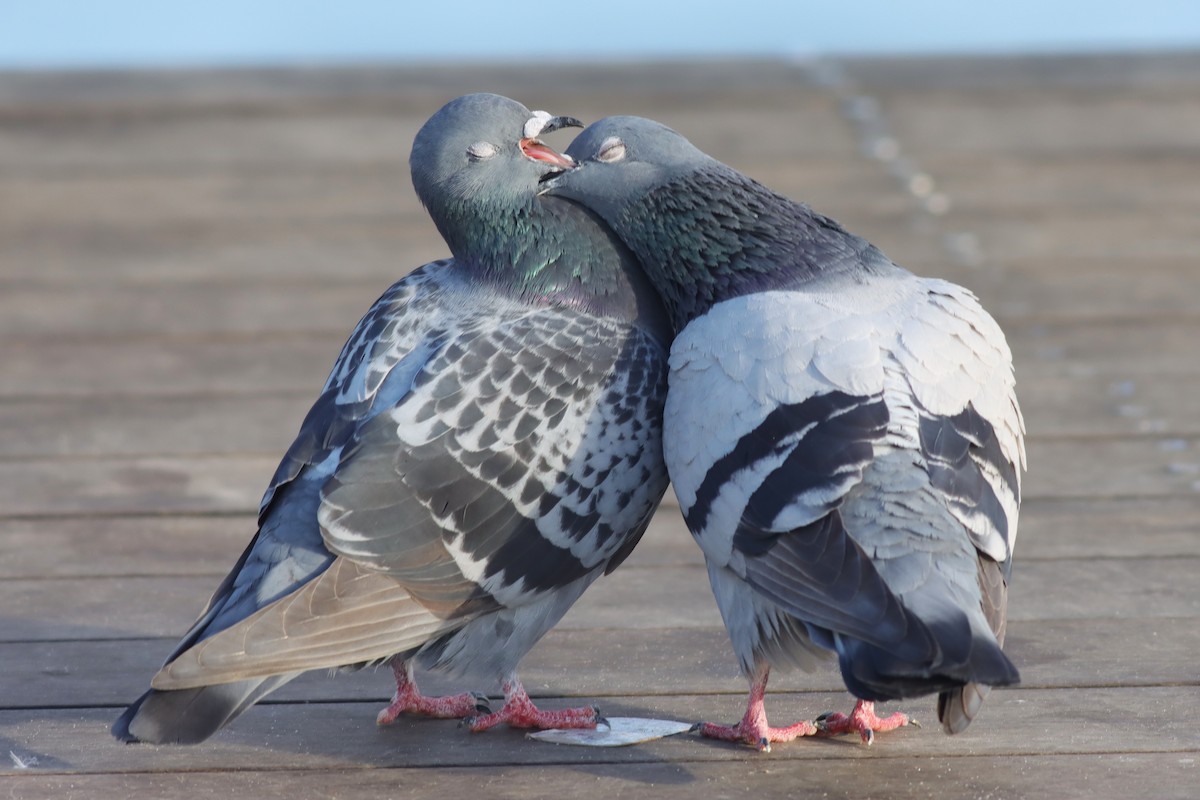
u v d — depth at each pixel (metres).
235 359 10.23
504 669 5.57
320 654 4.82
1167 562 7.13
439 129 6.13
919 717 5.68
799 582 4.73
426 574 5.16
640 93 15.42
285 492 5.42
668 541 7.64
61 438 8.95
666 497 8.33
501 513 5.34
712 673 6.10
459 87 15.89
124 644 6.34
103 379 9.89
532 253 6.05
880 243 12.16
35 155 14.34
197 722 4.62
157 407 9.44
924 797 5.01
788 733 5.46
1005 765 5.24
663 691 5.94
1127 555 7.22
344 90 15.88
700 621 6.61
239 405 9.47
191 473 8.46
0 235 12.59
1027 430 8.95
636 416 5.70
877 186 13.43
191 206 13.27
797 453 4.95
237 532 7.67
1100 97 15.62
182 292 11.50
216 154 14.43
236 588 5.17
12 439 8.92
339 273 11.88
